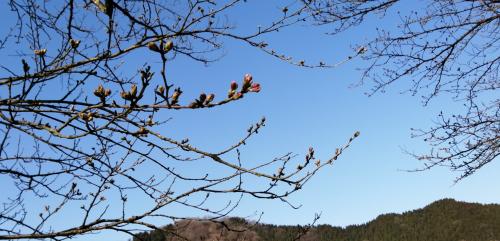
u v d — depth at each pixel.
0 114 2.89
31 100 2.90
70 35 2.75
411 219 113.44
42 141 3.12
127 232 3.04
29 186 3.32
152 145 3.27
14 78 2.93
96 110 2.93
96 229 2.99
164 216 3.08
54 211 3.45
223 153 2.99
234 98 2.24
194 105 2.23
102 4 2.62
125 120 2.91
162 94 2.17
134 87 2.17
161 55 2.01
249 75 2.26
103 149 3.42
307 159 3.05
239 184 3.04
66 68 2.89
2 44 3.34
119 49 2.75
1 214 3.17
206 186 3.06
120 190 3.39
